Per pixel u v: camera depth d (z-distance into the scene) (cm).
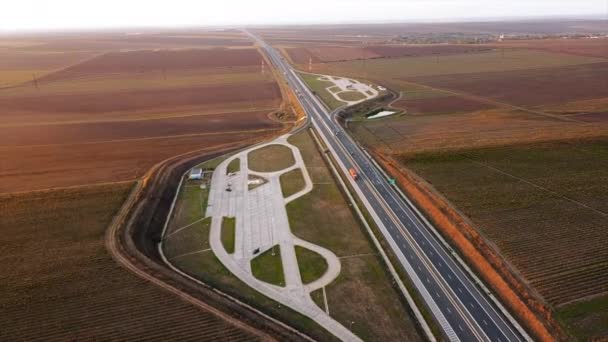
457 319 5006
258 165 10131
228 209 7981
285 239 6894
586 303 4934
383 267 6088
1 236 6650
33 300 5178
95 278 5612
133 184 8612
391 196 8325
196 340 4581
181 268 6169
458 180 8538
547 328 4628
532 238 6341
